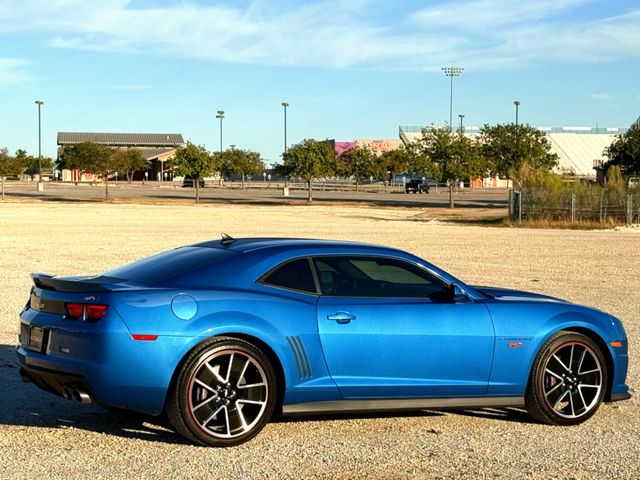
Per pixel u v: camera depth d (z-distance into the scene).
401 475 5.46
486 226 37.78
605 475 5.52
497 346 6.59
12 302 12.88
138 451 5.86
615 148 61.22
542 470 5.61
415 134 134.75
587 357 6.92
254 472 5.46
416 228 34.97
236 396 6.01
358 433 6.45
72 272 17.00
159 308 5.82
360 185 111.62
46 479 5.25
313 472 5.49
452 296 6.57
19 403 7.16
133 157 119.56
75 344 5.85
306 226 36.19
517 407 6.85
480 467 5.65
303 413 6.23
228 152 108.38
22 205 53.84
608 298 14.20
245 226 35.72
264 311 6.06
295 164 62.44
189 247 6.94
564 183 41.41
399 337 6.35
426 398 6.51
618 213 37.69
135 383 5.73
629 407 7.45
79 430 6.38
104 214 44.06
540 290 15.12
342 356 6.24
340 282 6.43
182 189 95.50
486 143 73.50
